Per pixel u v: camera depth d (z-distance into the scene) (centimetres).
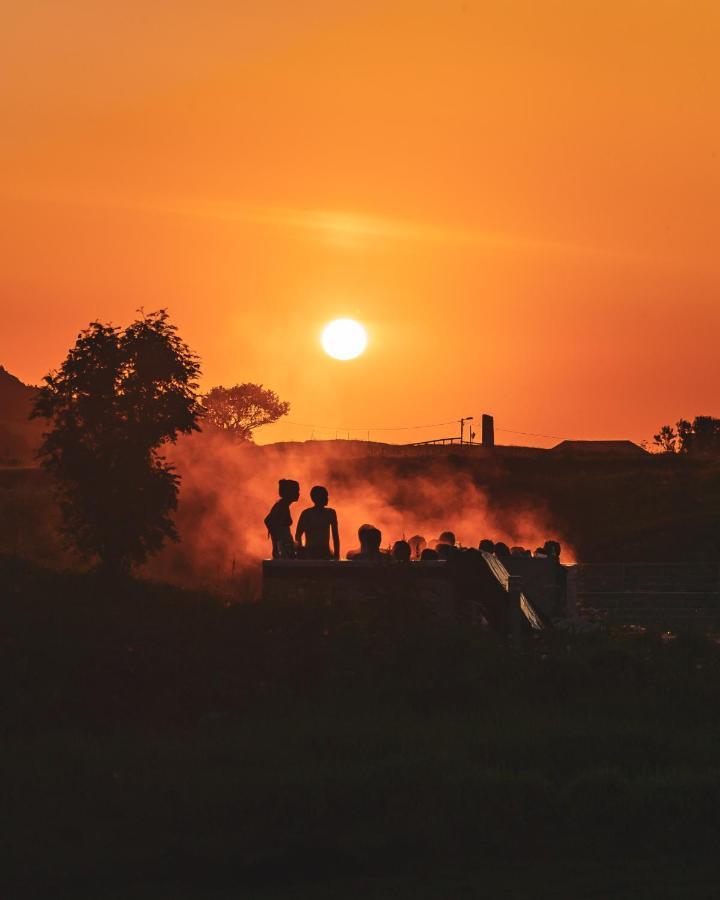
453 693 2700
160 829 1895
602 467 13650
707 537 9506
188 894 1658
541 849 1869
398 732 2386
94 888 1675
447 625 2980
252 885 1702
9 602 3084
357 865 1784
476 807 1967
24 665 2642
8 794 1988
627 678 2817
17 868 1730
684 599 5981
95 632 2858
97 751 2241
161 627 2925
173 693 2642
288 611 2986
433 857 1831
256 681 2733
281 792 1989
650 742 2347
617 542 9862
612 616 5666
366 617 2984
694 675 2836
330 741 2316
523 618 3284
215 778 2075
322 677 2769
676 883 1705
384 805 1986
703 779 2053
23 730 2448
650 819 1952
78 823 1903
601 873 1756
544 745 2314
